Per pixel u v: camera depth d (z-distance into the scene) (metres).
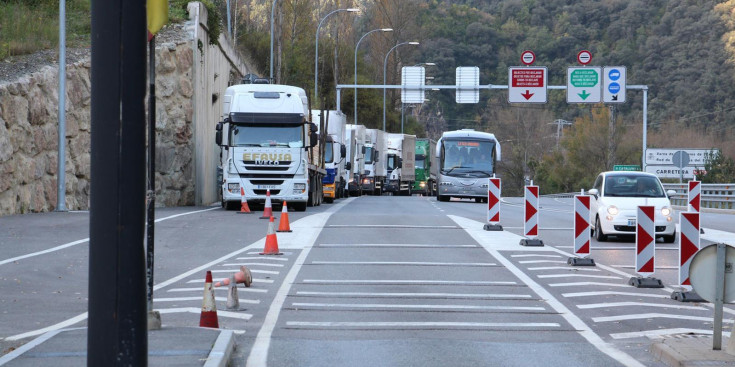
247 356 10.53
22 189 31.39
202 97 46.16
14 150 30.64
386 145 83.31
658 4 119.19
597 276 18.44
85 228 26.28
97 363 6.68
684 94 104.75
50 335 10.81
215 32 48.97
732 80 101.31
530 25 140.38
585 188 110.50
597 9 130.00
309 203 42.69
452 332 12.38
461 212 40.56
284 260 20.45
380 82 118.12
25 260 19.31
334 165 53.34
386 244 24.17
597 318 13.59
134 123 6.70
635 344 11.62
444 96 142.38
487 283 17.25
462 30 144.00
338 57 108.06
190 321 12.68
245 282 16.09
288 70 90.50
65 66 32.81
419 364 10.18
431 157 97.00
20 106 31.08
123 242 6.67
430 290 16.30
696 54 106.38
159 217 32.44
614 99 57.56
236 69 62.09
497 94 137.88
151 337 10.73
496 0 152.88
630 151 107.19
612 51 118.25
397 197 70.19
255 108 36.81
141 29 6.75
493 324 13.04
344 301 14.95
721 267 10.59
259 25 96.44
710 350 10.51
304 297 15.28
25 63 34.25
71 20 42.84
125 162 6.67
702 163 70.62
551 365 10.22
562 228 31.58
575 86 57.59
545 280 17.78
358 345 11.31
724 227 33.72
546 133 129.25
